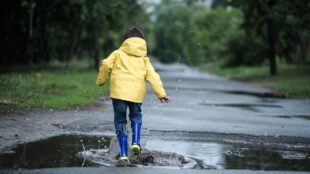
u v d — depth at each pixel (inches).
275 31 2353.6
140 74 506.6
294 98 1366.9
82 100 941.2
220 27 4456.2
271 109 1055.0
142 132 669.9
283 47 2709.2
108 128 684.7
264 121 834.8
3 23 2143.2
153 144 592.7
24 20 2106.3
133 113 508.7
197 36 4345.5
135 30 523.2
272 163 501.0
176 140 628.4
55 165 452.1
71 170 434.0
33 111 781.3
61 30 2396.7
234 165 486.0
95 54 2381.9
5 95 900.0
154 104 1060.5
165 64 6131.9
